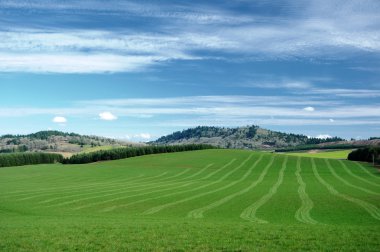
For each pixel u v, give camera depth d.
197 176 115.75
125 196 70.62
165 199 66.19
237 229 31.66
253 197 67.06
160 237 28.19
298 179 103.69
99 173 128.75
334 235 28.30
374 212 49.00
